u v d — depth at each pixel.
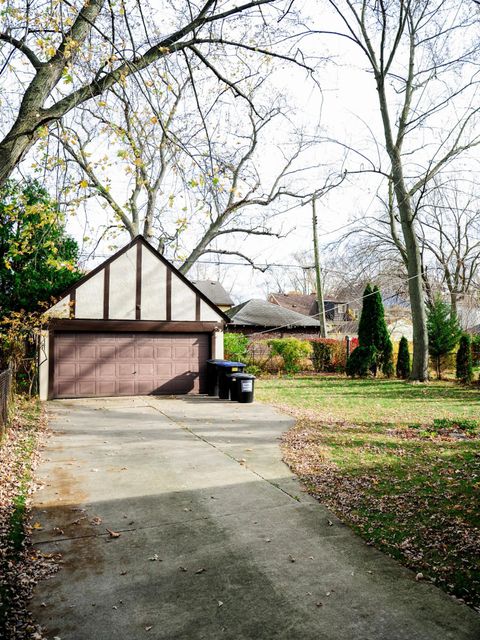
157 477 7.32
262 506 6.11
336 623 3.67
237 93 7.80
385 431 10.52
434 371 23.47
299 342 25.08
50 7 5.61
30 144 5.81
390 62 19.20
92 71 5.99
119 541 5.11
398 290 32.41
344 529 5.39
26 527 5.42
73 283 16.47
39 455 8.55
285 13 7.64
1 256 15.85
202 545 5.02
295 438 9.89
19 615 3.77
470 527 5.28
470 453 8.48
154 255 16.84
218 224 21.84
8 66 5.76
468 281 32.97
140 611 3.84
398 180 20.42
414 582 4.24
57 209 6.88
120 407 14.17
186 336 17.36
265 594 4.08
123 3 5.47
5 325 15.48
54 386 15.69
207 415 12.83
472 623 3.65
